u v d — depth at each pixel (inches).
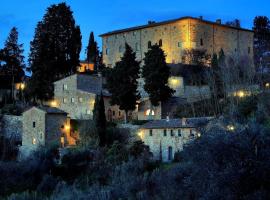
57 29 4623.5
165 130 2930.6
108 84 3506.4
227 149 957.8
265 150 930.7
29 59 4618.6
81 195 1872.5
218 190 917.2
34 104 4052.7
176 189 1282.0
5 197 2293.3
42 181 2479.1
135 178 1859.0
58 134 3284.9
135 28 5137.8
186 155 1144.8
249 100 3006.9
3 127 3575.3
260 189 889.5
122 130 3225.9
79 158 2736.2
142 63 4904.0
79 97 3833.7
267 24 6003.9
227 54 4840.1
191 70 4242.1
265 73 4131.4
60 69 4434.1
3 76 4628.4
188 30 4719.5
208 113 3400.6
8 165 2687.0
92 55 5964.6
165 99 3462.1
